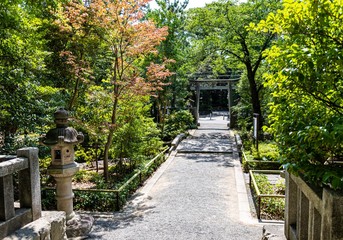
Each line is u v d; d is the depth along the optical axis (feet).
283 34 6.99
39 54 17.79
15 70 15.97
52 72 22.41
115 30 19.20
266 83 7.43
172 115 47.73
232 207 16.44
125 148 22.98
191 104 70.90
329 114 6.57
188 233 13.12
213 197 18.26
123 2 18.53
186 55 46.39
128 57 21.12
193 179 22.70
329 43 6.04
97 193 16.90
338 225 4.86
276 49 6.81
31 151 8.82
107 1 19.01
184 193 19.17
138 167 23.13
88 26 20.21
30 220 8.75
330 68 5.78
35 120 17.53
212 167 26.78
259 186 18.22
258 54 40.22
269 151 27.45
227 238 12.57
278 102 7.45
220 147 36.60
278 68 6.88
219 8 38.24
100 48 22.84
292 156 6.77
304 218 7.27
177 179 22.82
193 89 63.31
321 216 5.68
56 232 9.28
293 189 8.47
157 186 21.04
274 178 21.70
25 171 8.76
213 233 13.08
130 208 16.49
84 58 23.27
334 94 6.44
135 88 20.08
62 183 13.24
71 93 23.82
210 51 42.42
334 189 5.17
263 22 6.85
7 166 7.80
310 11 5.90
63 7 20.70
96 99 20.86
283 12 6.29
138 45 20.01
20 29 15.92
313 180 6.25
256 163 24.68
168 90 42.55
